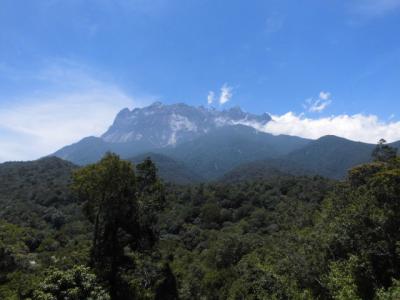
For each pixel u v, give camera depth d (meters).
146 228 33.34
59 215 69.81
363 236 30.67
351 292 25.73
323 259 32.03
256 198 94.06
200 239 78.38
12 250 39.34
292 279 33.62
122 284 30.23
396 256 28.55
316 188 87.94
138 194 33.34
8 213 70.69
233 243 64.75
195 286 53.22
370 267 28.16
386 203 31.00
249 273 47.62
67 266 28.92
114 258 30.72
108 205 30.97
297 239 40.97
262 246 61.75
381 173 32.47
